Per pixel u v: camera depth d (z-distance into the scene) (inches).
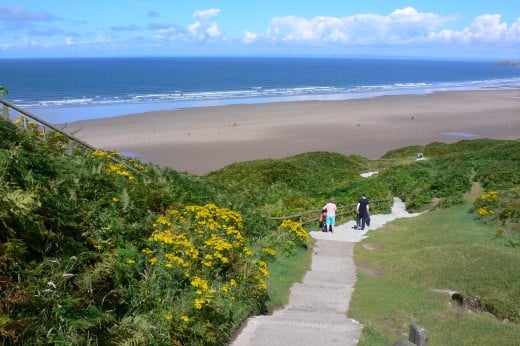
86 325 208.5
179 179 684.7
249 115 3107.8
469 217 846.5
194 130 2507.4
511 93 5216.5
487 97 4675.2
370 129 2733.8
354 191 1162.6
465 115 3331.7
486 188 1063.6
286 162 1454.2
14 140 313.9
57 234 249.1
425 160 1496.1
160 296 277.4
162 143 2158.0
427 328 392.5
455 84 7239.2
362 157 1909.4
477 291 460.4
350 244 720.3
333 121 2957.7
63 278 224.4
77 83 5851.4
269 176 1310.3
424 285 495.5
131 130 2440.9
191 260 335.6
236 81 7003.0
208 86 5930.1
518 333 382.0
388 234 814.5
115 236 292.7
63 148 447.2
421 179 1299.2
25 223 227.1
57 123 2511.1
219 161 1887.3
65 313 207.6
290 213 878.4
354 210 1018.7
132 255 282.0
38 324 198.4
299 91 5383.9
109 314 233.3
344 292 470.0
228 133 2464.3
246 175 1341.0
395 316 413.7
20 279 211.3
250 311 361.1
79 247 254.7
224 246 367.6
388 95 4864.7
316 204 1023.6
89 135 2265.0
